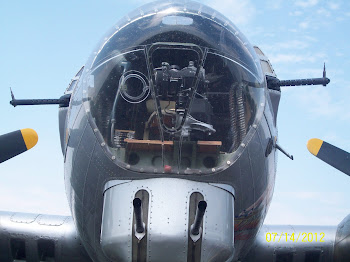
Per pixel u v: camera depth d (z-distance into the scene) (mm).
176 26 4113
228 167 3691
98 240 4008
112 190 3641
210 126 3805
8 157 4160
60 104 4801
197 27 4137
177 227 3408
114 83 3975
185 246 3406
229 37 4234
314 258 5062
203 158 3691
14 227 4961
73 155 3955
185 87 3891
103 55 4160
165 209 3463
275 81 4703
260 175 3904
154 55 4074
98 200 3771
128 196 3557
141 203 3463
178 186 3559
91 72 4129
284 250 5027
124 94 3898
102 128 3846
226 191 3664
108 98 3941
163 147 3697
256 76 4188
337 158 4293
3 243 4961
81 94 4086
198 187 3588
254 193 3889
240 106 4004
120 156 3699
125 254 3447
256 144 3887
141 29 4152
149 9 4332
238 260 4637
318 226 5137
